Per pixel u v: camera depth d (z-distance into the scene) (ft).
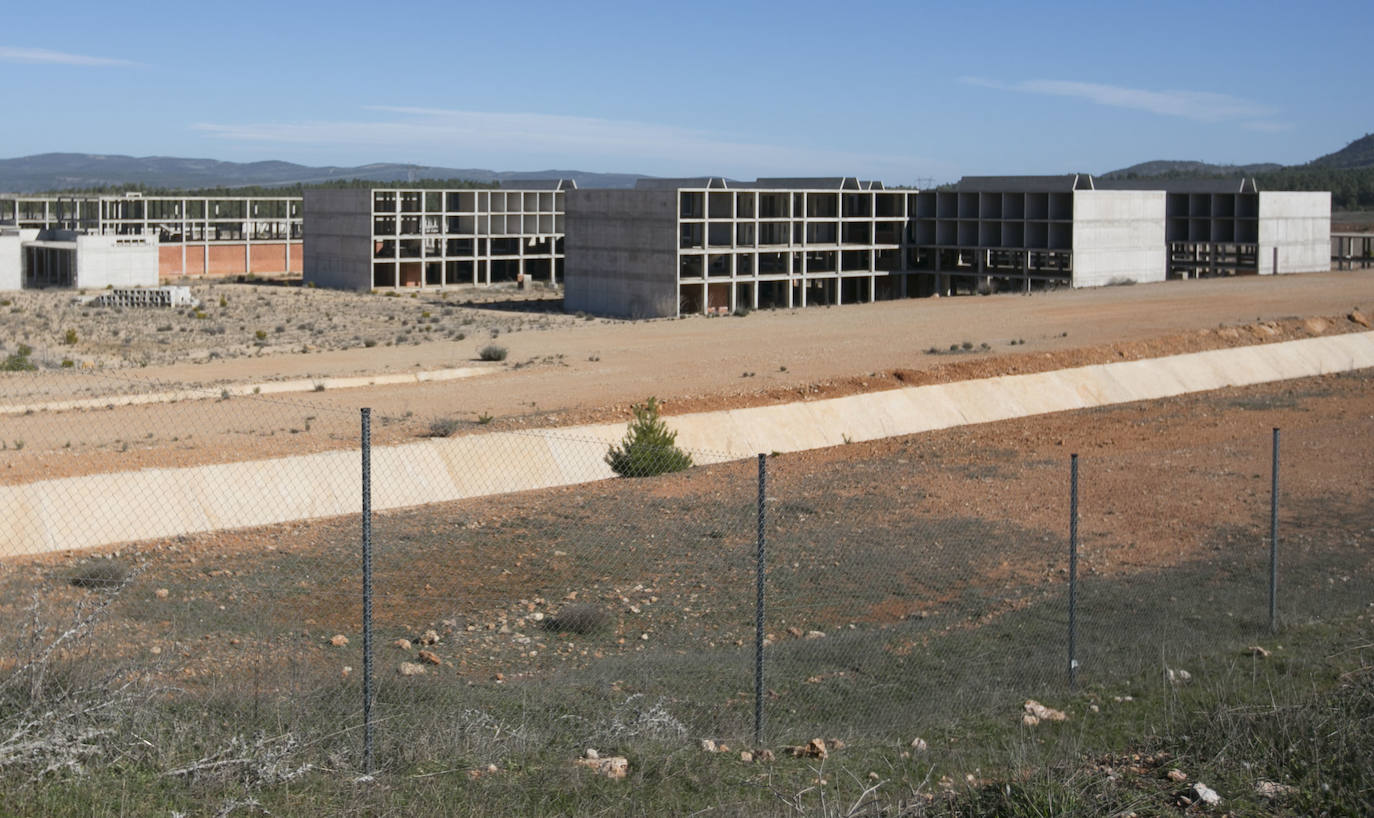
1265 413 128.16
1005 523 79.10
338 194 340.59
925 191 314.96
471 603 63.46
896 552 72.43
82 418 114.52
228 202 505.66
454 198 356.38
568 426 113.80
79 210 430.20
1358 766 36.09
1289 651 49.78
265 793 34.22
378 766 36.81
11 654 42.98
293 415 117.70
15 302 279.28
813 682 48.85
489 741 38.91
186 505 82.43
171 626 55.31
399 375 145.38
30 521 75.82
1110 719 42.52
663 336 188.55
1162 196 304.71
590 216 282.56
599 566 70.33
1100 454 105.29
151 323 237.25
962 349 163.73
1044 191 289.94
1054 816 33.88
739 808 34.32
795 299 302.66
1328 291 238.48
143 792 33.27
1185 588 62.59
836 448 111.96
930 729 42.34
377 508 88.28
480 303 299.58
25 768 33.83
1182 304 218.79
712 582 67.31
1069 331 183.01
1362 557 68.18
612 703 44.52
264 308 274.57
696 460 113.19
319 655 53.31
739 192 278.46
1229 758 37.63
